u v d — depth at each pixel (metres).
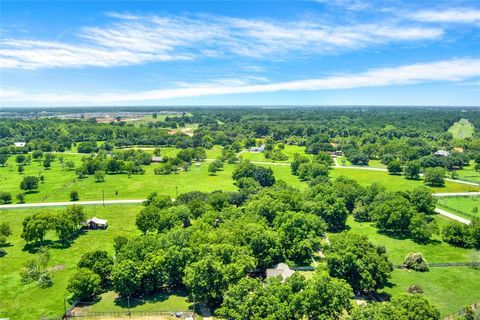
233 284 73.75
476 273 93.19
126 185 182.62
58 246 109.88
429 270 94.56
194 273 76.06
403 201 123.00
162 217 113.44
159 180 193.38
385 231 122.00
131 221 130.38
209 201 130.50
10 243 112.38
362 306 63.41
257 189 154.00
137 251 84.81
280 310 62.88
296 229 99.00
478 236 106.75
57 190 172.88
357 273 81.62
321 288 65.38
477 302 79.50
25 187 171.12
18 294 84.31
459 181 185.88
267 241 91.19
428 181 182.62
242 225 96.94
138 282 80.00
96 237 116.44
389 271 83.56
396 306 60.12
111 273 82.00
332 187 144.12
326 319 62.50
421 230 112.19
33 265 93.06
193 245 86.44
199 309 76.88
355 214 135.00
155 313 75.75
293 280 69.19
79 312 76.75
